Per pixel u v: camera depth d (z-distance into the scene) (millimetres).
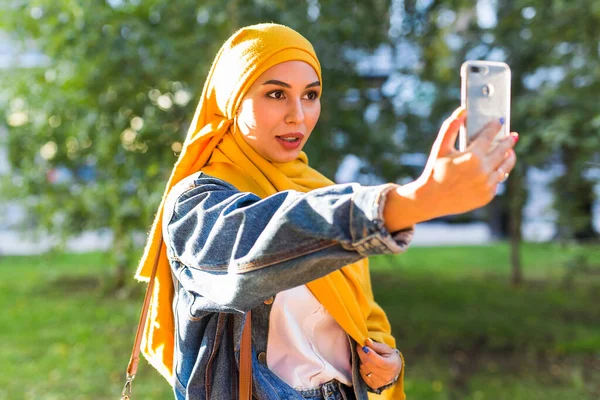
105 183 5465
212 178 1298
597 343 5445
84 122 5031
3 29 5562
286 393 1363
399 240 993
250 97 1414
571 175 5250
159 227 1481
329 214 1000
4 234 11812
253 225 1098
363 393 1506
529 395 4344
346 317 1452
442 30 5863
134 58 4625
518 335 5793
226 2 4480
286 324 1408
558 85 5148
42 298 7438
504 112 1067
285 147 1451
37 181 6188
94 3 4527
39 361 5043
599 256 6348
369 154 5141
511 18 5359
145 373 4801
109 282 7898
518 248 8102
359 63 5402
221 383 1344
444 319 6344
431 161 949
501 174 952
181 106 4898
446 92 5758
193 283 1221
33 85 5309
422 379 4664
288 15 4555
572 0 4836
